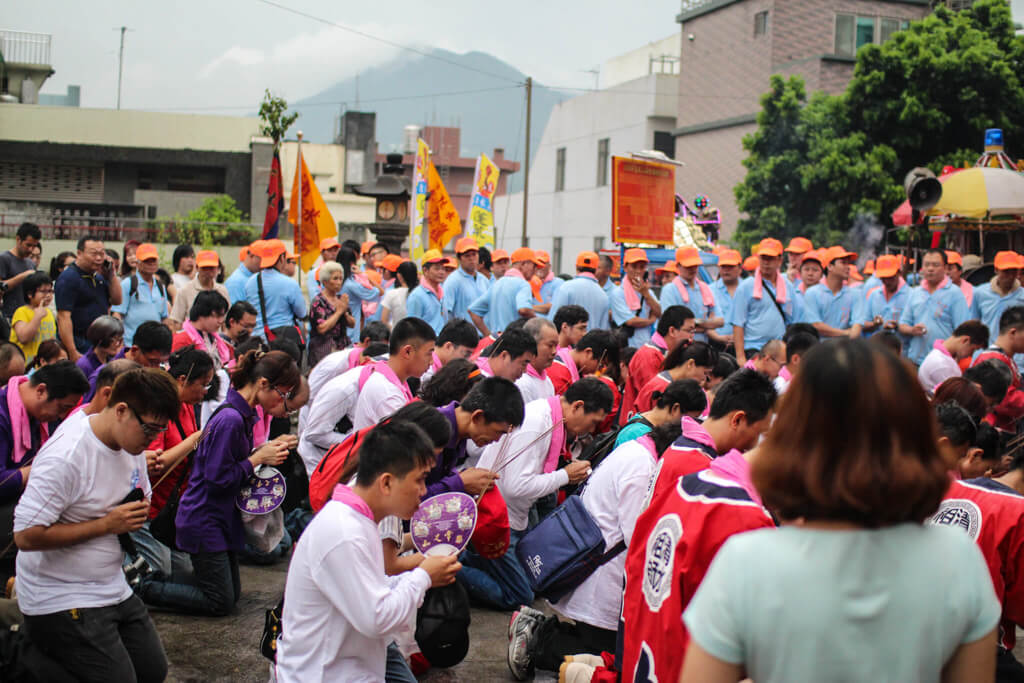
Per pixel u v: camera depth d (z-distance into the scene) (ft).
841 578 6.10
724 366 21.91
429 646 14.40
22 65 114.73
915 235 50.11
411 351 18.66
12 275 30.76
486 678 16.14
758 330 33.76
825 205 74.84
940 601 6.16
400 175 56.44
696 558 9.64
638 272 34.17
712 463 10.85
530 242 132.36
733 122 95.25
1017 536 12.30
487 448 18.19
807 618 6.08
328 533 10.39
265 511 17.85
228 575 18.37
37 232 31.19
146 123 107.45
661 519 10.36
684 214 58.39
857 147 72.84
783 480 6.35
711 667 6.26
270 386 17.78
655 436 14.92
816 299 36.42
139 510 13.11
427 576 11.23
